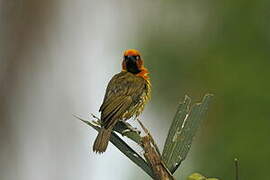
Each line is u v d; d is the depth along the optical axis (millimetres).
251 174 13922
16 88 16844
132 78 9492
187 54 14867
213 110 14422
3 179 16422
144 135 5367
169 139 5203
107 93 9344
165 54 14836
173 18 15203
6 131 16625
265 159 13883
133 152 5266
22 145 16625
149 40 15109
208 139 14320
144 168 5199
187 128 5191
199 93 14602
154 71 14727
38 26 16938
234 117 14266
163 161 5160
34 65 16969
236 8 15141
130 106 9266
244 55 14781
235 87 14406
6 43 16781
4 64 16797
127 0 16078
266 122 14133
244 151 13992
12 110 16750
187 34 15109
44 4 16891
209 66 14688
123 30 16000
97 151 7477
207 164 14086
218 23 15195
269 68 14586
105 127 7688
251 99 14320
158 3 15359
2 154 16438
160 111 14656
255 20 15078
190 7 15250
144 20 15406
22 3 16812
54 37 17031
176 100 14617
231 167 13953
